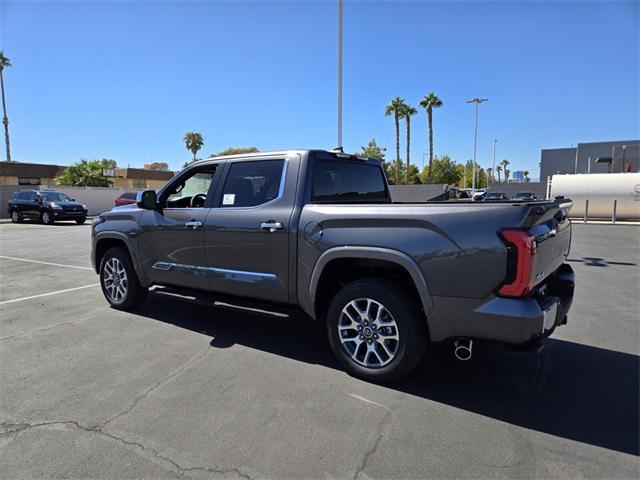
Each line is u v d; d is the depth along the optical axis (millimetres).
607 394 3486
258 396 3432
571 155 59656
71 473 2520
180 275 4926
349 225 3619
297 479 2475
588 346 4543
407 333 3434
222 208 4539
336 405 3291
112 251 5816
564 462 2619
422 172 74312
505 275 3010
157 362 4102
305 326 5180
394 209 3428
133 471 2539
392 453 2705
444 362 4102
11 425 3018
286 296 4074
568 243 4207
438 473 2523
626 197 23719
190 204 5297
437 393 3490
